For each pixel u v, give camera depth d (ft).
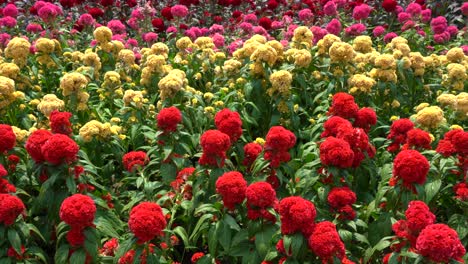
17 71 21.84
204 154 15.65
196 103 21.43
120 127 19.84
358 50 24.73
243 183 13.83
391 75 21.91
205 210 14.51
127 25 41.52
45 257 14.90
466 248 14.82
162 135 17.63
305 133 20.79
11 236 13.17
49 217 15.15
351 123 17.88
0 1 37.60
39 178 15.42
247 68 22.47
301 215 12.37
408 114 23.30
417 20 35.17
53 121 17.28
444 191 16.17
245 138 20.79
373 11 39.32
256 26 35.45
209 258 14.47
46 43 23.61
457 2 41.60
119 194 18.43
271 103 21.31
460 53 24.79
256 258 13.88
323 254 12.23
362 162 16.90
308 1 39.40
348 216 14.48
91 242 13.43
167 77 20.71
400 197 14.92
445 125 18.71
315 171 15.75
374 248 13.91
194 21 40.32
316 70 23.63
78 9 40.34
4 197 13.06
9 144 15.43
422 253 12.12
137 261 13.26
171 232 14.60
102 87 23.08
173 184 16.58
